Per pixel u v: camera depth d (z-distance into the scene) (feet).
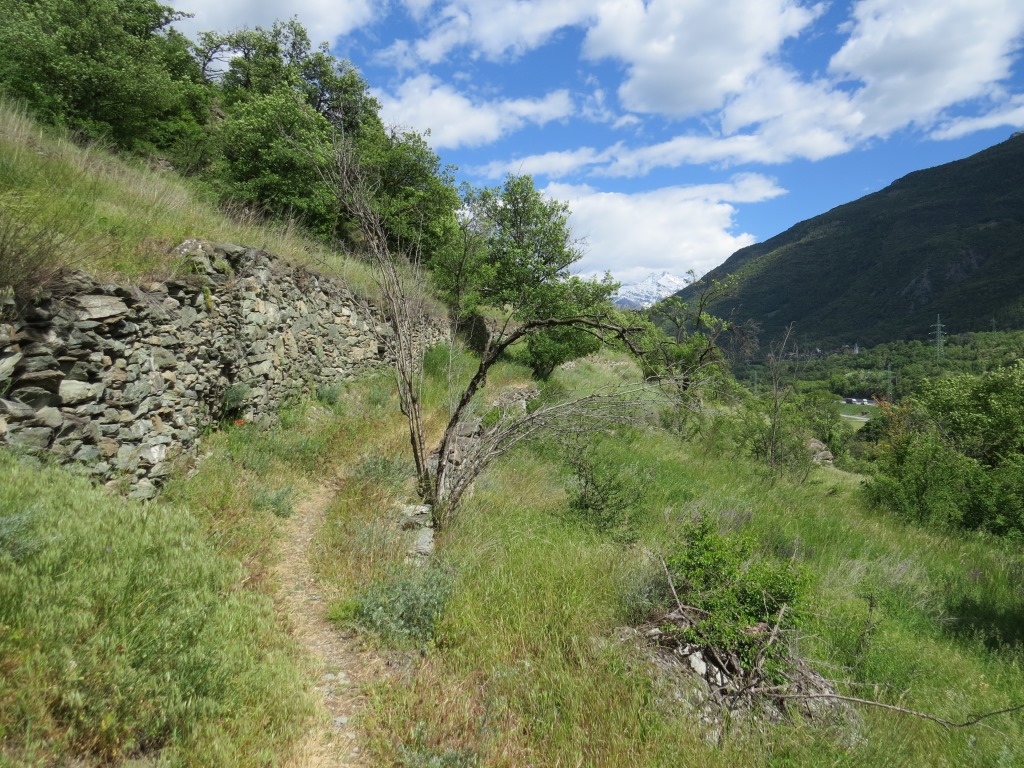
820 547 28.02
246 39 102.63
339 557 17.10
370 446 28.78
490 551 18.43
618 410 20.86
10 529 9.75
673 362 21.77
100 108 41.98
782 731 12.21
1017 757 13.32
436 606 14.57
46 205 19.29
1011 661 19.27
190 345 21.39
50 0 43.19
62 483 12.60
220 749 8.70
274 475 22.33
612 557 18.42
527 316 24.38
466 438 27.68
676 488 32.86
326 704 11.26
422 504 21.99
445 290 37.42
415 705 11.39
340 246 48.49
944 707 15.17
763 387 54.80
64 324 15.10
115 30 43.80
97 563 10.67
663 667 13.56
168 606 10.85
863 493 44.91
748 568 16.88
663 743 10.91
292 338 30.83
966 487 39.68
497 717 11.30
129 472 16.83
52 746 7.45
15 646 8.31
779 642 14.25
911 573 26.21
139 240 21.26
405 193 58.49
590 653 13.41
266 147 48.70
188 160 52.70
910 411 60.64
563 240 64.95
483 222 28.17
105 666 8.81
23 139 24.12
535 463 30.04
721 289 59.06
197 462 20.40
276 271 29.50
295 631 13.39
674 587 15.85
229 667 10.32
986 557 31.99
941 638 20.53
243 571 14.65
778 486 42.50
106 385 16.39
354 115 89.15
